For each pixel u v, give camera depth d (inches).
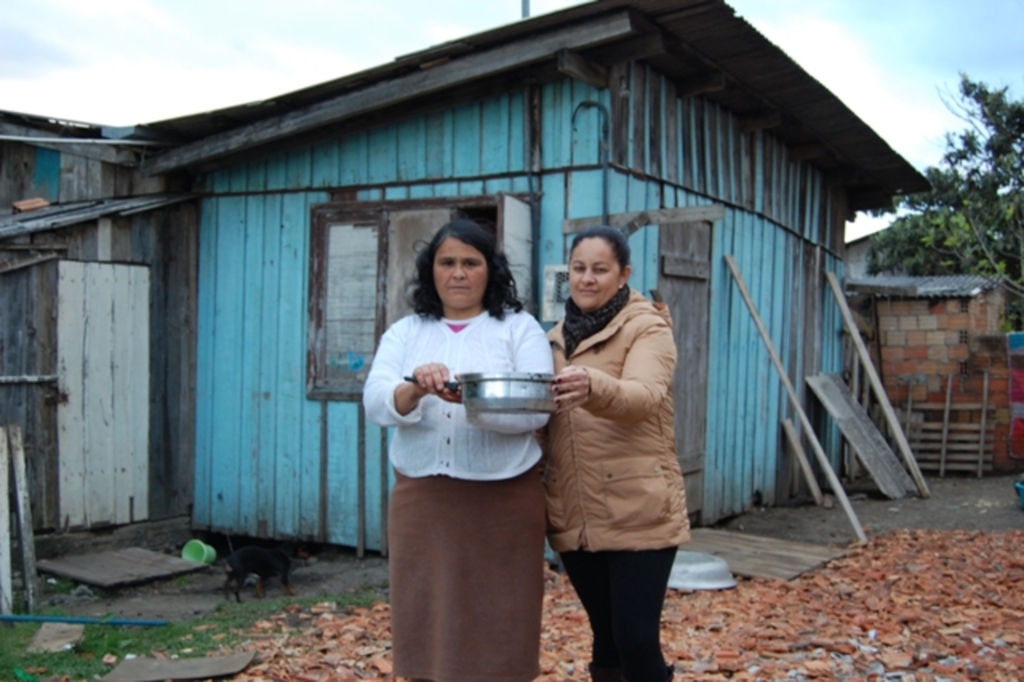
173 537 305.3
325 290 283.4
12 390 265.6
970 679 161.2
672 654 176.6
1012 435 476.7
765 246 362.3
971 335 491.2
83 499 279.7
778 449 380.2
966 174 645.9
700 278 304.8
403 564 110.0
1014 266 621.3
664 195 277.9
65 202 303.1
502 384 96.1
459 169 263.3
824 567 257.3
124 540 291.6
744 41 250.4
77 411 278.5
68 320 276.7
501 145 257.1
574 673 166.7
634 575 108.1
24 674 172.9
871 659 173.3
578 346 113.8
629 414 101.3
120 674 171.6
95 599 244.1
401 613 110.0
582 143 246.5
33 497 268.8
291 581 257.8
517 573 107.8
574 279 113.5
